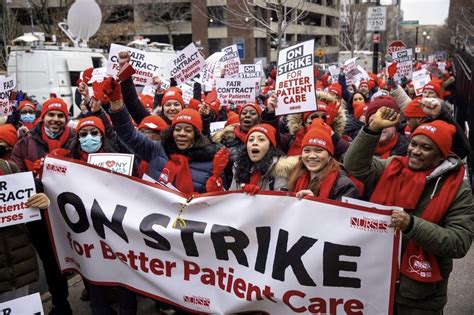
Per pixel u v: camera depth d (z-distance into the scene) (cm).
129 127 439
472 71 858
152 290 375
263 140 392
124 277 384
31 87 1580
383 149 467
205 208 356
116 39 3856
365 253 314
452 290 512
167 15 4566
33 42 1639
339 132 519
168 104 622
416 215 308
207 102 636
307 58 436
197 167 437
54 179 394
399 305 315
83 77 552
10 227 357
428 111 375
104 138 467
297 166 368
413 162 312
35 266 374
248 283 343
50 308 480
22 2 3447
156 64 743
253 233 342
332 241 320
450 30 3353
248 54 4062
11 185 348
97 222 383
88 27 1103
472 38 1415
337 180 348
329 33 5122
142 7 4084
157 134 530
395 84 627
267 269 337
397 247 306
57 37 2867
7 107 728
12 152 506
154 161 451
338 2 4184
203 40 4372
